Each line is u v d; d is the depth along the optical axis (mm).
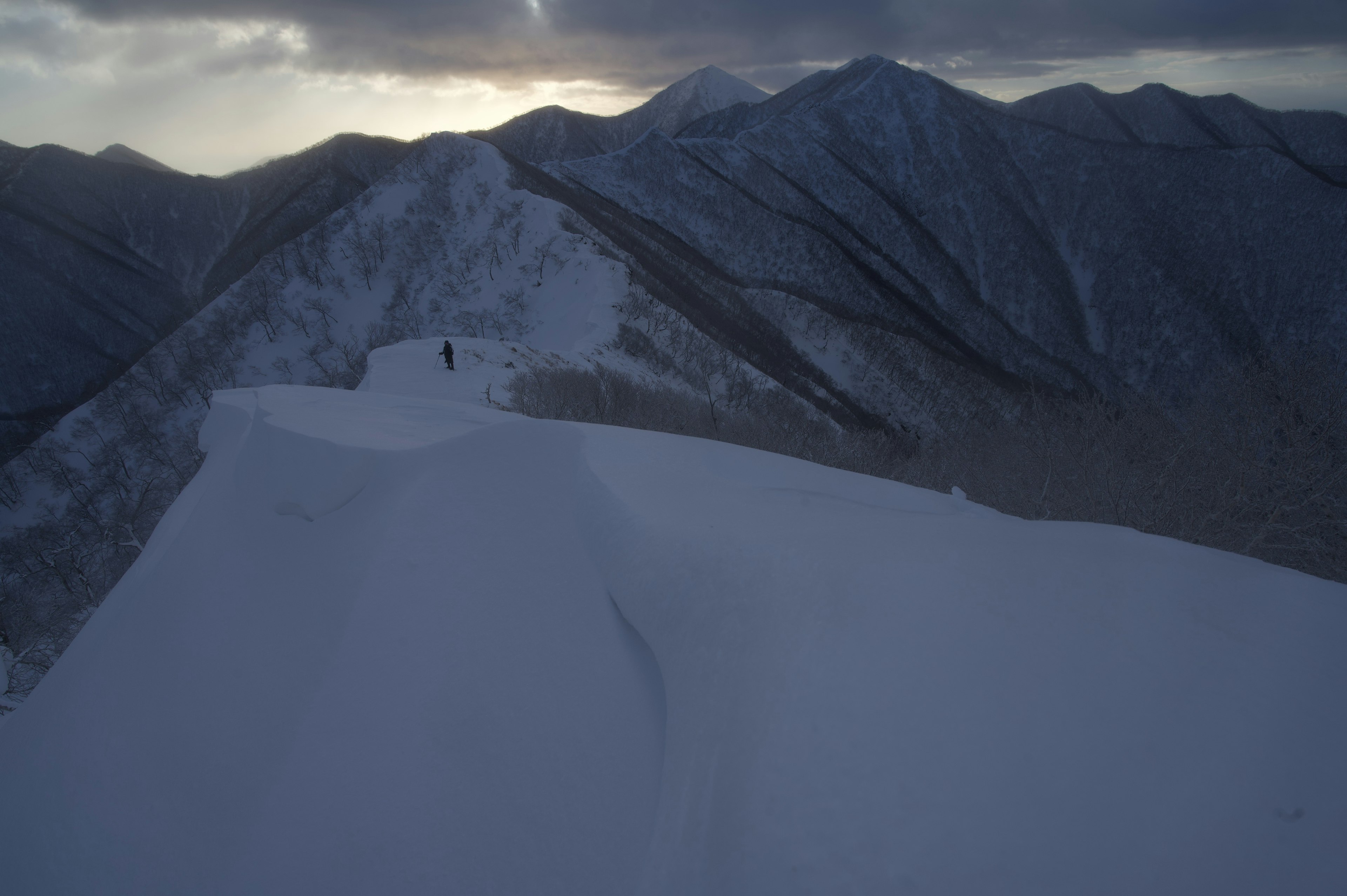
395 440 8414
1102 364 153000
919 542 4824
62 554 30156
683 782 3484
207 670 5930
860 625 3805
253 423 9984
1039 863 2578
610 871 3398
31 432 146625
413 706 4574
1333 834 2572
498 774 4047
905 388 112562
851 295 167750
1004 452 19312
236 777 4668
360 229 140000
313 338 120312
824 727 3266
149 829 4664
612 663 4668
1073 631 3715
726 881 2875
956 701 3273
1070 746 3008
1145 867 2523
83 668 7020
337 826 3938
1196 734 3031
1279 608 4016
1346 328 135750
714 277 149000
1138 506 13445
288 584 6602
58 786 5504
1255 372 15180
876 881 2627
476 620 5199
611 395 23891
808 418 41344
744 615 4188
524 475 6898
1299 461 13070
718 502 6215
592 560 5609
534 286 101188
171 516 11266
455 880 3531
